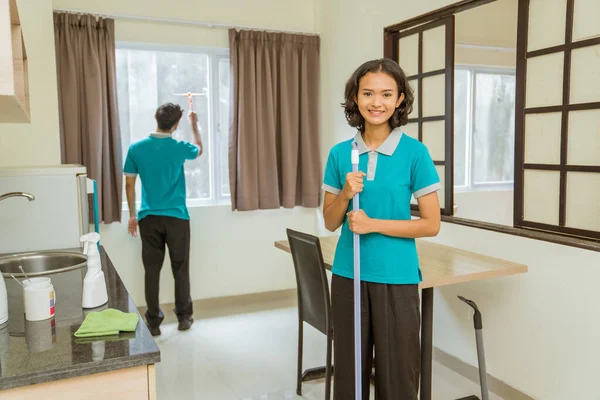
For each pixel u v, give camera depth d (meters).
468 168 4.58
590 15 2.20
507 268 2.19
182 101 4.00
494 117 4.63
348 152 1.76
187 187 4.10
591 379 2.21
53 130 3.13
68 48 3.45
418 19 3.08
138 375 1.18
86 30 3.53
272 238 4.29
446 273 2.11
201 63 4.03
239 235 4.17
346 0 3.82
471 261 2.33
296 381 2.82
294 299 4.35
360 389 1.68
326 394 2.32
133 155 3.43
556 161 2.38
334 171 1.80
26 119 1.75
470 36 4.28
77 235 2.43
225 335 3.52
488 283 2.69
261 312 4.01
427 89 3.18
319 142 4.29
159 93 3.93
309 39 4.18
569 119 2.31
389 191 1.67
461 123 4.51
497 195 4.63
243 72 3.93
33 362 1.13
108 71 3.61
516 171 2.57
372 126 1.69
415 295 1.72
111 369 1.14
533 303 2.46
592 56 2.20
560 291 2.32
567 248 2.28
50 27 3.09
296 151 4.18
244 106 3.97
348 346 1.78
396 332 1.70
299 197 4.32
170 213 3.44
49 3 3.07
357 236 1.62
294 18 4.22
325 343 3.37
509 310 2.58
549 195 2.42
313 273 2.32
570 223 2.33
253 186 4.05
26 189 2.33
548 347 2.39
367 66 1.62
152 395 1.20
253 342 3.39
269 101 4.04
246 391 2.71
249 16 4.05
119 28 3.70
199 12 3.89
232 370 2.96
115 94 3.63
